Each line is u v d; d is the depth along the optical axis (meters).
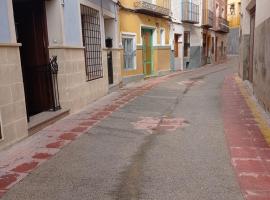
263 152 4.32
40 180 3.62
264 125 5.63
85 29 8.43
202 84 12.09
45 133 5.43
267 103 6.36
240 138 4.95
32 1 6.34
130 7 12.41
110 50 10.59
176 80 13.78
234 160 4.07
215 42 27.75
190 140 4.95
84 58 7.68
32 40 6.45
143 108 7.51
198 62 22.05
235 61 28.59
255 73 8.11
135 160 4.18
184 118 6.41
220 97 8.77
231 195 3.18
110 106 7.78
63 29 6.46
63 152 4.51
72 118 6.53
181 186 3.41
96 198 3.20
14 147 4.70
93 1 8.37
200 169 3.83
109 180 3.59
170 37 17.16
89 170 3.88
